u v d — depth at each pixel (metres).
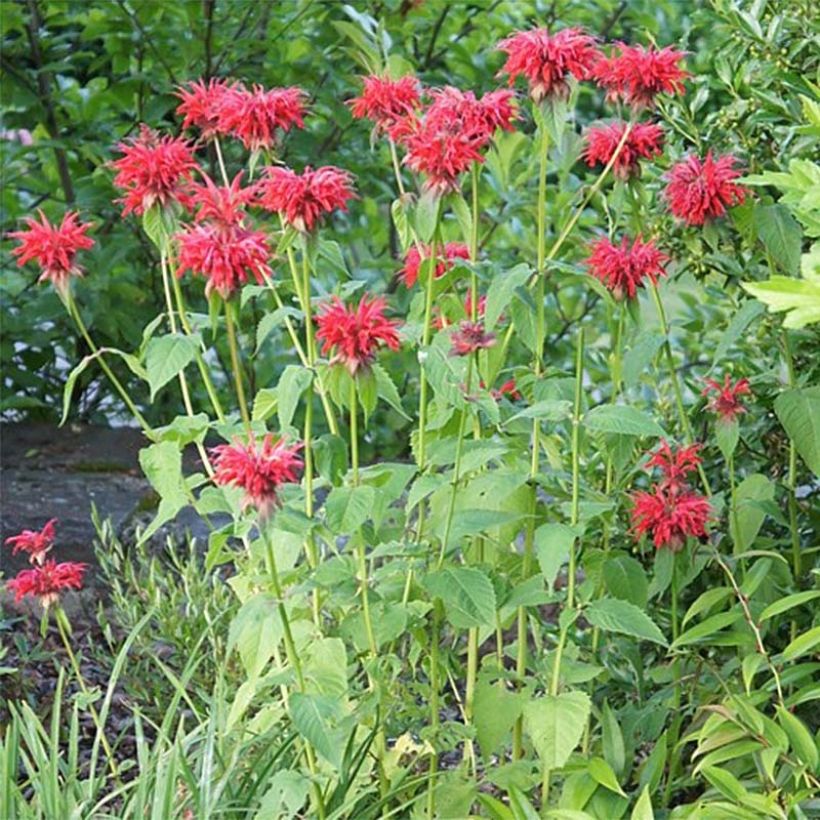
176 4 6.19
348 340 3.02
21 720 3.93
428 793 3.49
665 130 4.12
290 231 3.16
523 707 3.37
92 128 6.48
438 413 3.49
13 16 6.32
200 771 3.60
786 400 3.65
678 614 4.00
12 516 5.45
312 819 3.43
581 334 3.17
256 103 3.23
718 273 4.21
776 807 3.15
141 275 6.66
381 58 4.49
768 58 4.01
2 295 6.50
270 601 3.12
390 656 3.33
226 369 6.68
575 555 3.43
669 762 3.91
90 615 4.98
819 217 2.70
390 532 3.60
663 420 4.29
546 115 3.26
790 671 3.43
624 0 6.68
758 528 3.77
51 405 6.70
